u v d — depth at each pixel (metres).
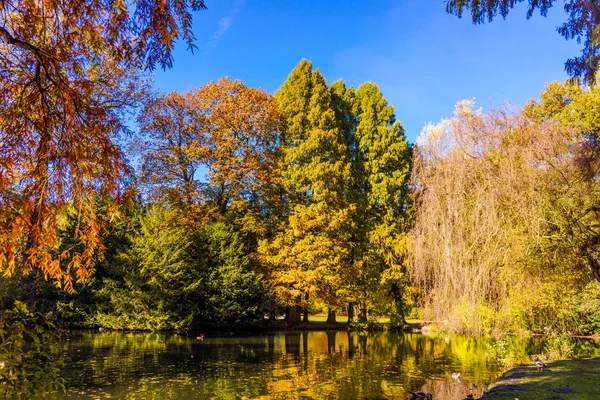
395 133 30.66
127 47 4.14
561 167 11.98
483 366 13.63
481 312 12.94
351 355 15.93
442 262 13.97
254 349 17.45
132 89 15.15
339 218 26.55
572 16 6.73
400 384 10.98
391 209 29.02
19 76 4.04
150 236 23.27
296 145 30.16
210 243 25.12
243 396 9.61
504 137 12.97
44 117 4.01
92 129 4.14
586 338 20.59
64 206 4.16
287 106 30.91
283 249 26.19
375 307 28.16
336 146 28.55
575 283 12.66
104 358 14.40
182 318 23.30
